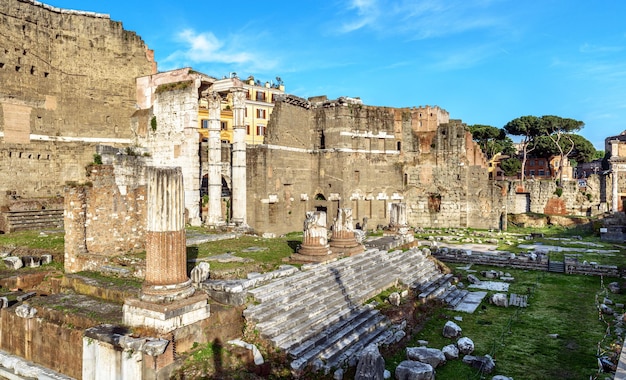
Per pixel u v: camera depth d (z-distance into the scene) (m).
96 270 22.69
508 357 18.81
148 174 16.08
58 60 43.69
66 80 44.12
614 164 69.19
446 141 58.94
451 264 38.38
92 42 45.50
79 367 16.14
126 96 46.88
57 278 22.23
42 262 25.50
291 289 20.25
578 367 17.80
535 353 19.22
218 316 16.62
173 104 41.66
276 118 48.62
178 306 15.26
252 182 46.91
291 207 51.25
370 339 19.08
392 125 57.62
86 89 45.16
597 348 19.61
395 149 58.00
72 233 23.38
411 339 20.64
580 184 79.94
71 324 16.94
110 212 24.80
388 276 26.69
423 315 23.75
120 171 36.25
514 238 51.19
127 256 23.92
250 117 81.88
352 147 53.50
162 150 42.53
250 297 18.64
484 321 23.38
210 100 40.28
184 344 15.30
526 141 91.31
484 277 33.56
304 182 53.22
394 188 57.59
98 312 17.38
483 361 17.70
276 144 48.56
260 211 46.69
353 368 16.44
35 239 29.94
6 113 40.16
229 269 21.73
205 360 15.09
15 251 27.27
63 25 43.97
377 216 55.78
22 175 41.06
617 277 33.28
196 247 28.72
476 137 97.19
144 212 26.42
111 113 46.34
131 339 14.38
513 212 71.56
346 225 28.69
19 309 17.84
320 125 53.62
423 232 54.94
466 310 25.08
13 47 40.47
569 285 31.08
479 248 44.44
